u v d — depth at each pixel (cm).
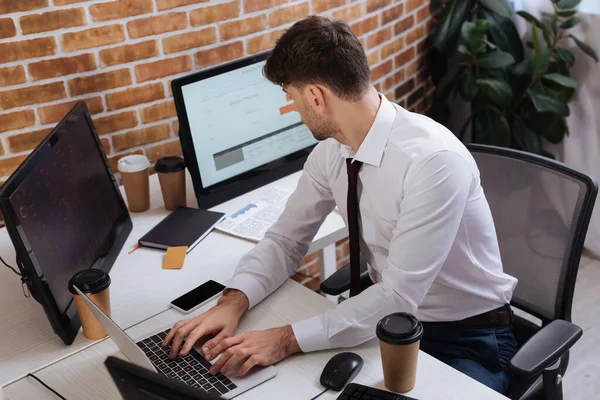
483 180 193
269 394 145
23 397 149
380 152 162
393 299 155
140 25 241
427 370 147
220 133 220
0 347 165
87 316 160
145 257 197
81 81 237
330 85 155
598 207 322
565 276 180
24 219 157
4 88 226
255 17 264
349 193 171
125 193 226
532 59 312
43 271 159
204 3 251
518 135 324
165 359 157
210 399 98
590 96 319
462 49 314
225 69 218
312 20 156
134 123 252
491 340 174
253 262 179
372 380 146
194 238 202
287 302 175
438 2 329
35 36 225
